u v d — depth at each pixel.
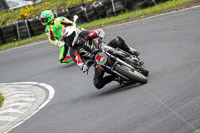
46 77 36.66
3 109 26.19
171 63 27.38
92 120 19.25
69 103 24.94
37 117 23.08
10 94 30.66
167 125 15.66
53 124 20.64
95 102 22.98
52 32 38.22
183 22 42.12
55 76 36.09
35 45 59.00
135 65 23.98
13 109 25.88
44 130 19.94
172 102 18.44
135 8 64.88
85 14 66.94
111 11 66.00
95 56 22.27
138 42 39.56
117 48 24.06
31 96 29.23
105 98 23.23
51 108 24.70
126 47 24.39
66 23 37.75
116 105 20.69
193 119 15.56
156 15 53.06
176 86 21.05
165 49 32.84
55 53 48.56
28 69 42.88
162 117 16.75
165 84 22.09
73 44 22.88
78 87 29.50
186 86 20.47
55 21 37.53
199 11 45.75
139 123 16.77
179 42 33.72
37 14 80.69
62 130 19.03
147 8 63.16
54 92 29.89
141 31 44.88
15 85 35.66
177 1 59.38
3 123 23.53
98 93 25.73
